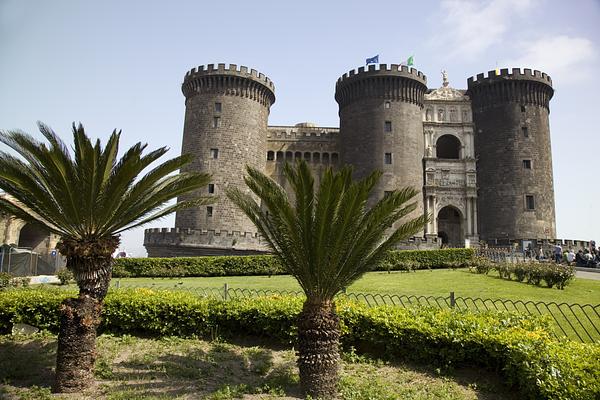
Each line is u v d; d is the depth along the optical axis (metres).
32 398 9.83
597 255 38.94
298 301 14.29
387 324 11.91
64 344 10.30
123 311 14.99
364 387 10.05
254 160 55.25
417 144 54.66
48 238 54.16
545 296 19.41
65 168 10.43
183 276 34.75
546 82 56.44
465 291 21.27
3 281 25.98
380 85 54.75
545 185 53.97
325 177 9.55
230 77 54.91
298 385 10.43
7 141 10.51
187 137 55.00
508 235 52.19
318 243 9.70
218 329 14.43
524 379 8.87
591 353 8.77
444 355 11.05
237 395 9.72
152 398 9.48
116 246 11.35
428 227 52.66
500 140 54.88
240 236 47.19
